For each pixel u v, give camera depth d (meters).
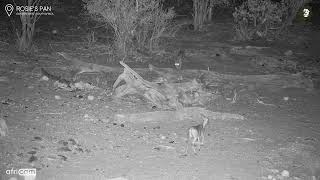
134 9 18.25
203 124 9.76
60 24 22.56
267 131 10.96
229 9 29.12
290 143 10.17
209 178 7.93
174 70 15.87
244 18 23.28
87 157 8.53
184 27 24.30
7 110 10.82
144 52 18.41
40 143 8.94
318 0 32.50
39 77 14.02
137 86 12.64
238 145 9.83
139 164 8.36
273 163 9.00
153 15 18.97
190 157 8.91
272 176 8.23
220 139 10.14
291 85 15.85
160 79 13.84
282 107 13.34
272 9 23.17
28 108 11.14
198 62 17.95
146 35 18.95
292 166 8.97
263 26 24.19
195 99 13.02
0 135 9.15
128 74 12.72
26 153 8.41
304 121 12.07
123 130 10.21
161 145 9.43
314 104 13.90
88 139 9.45
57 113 10.95
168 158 8.77
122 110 11.62
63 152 8.63
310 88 15.68
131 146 9.27
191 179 7.81
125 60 17.16
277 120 11.98
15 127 9.73
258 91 14.99
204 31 23.66
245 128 11.06
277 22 24.86
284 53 20.59
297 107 13.45
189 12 28.33
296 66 18.56
